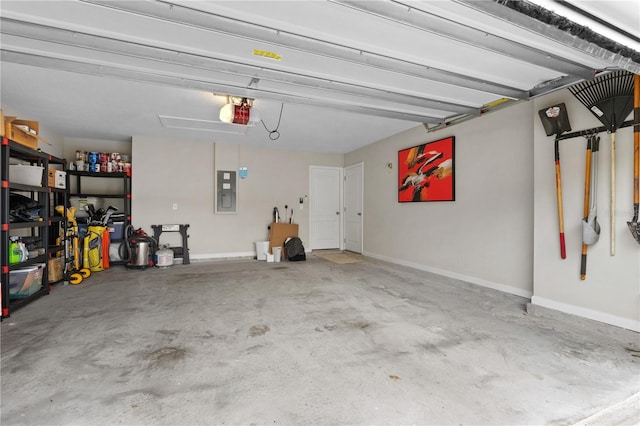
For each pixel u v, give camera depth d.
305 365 2.03
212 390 1.75
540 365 2.04
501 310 3.13
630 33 1.75
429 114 3.99
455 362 2.08
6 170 2.93
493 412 1.57
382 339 2.44
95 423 1.47
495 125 3.61
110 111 4.10
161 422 1.48
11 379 1.84
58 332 2.54
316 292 3.79
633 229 2.29
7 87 3.30
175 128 4.96
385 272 4.95
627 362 2.08
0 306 2.82
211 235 6.09
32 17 1.93
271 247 6.18
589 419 1.53
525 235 3.30
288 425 1.47
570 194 2.77
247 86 3.04
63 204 4.55
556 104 2.87
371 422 1.49
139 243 5.09
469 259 3.94
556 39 1.77
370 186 6.06
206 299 3.49
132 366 2.00
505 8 1.59
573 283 2.74
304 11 1.83
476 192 3.84
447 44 2.20
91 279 4.45
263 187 6.48
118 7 1.69
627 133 2.42
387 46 2.23
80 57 2.46
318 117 4.34
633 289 2.38
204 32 2.10
